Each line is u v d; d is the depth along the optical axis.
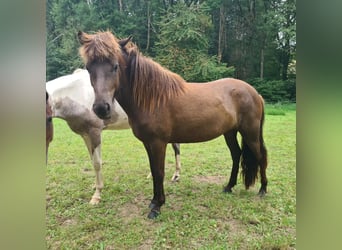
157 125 2.46
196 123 2.60
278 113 8.01
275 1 11.92
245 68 12.11
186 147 5.21
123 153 4.79
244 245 2.16
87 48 2.19
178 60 11.34
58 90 2.75
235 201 2.87
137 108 2.43
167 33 11.62
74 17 12.41
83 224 2.48
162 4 12.55
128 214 2.66
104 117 2.23
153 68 2.46
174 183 3.41
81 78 2.94
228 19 12.37
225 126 2.77
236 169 3.12
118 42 2.42
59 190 3.19
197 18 11.66
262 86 10.70
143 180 3.52
